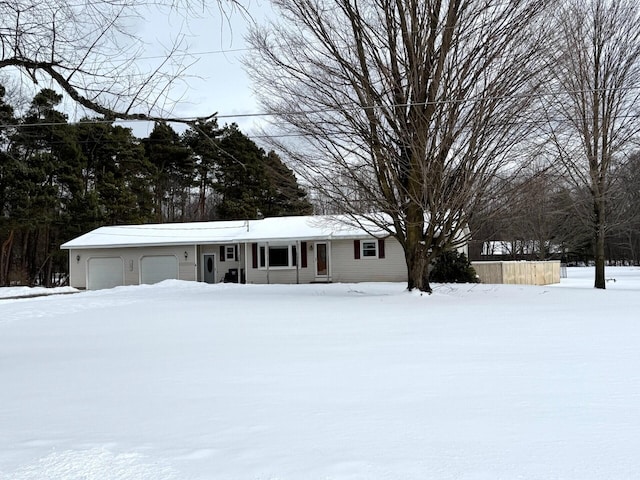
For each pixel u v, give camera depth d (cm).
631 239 5653
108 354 802
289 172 1894
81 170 3938
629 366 613
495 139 1691
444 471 304
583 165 2214
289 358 716
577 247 5459
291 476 304
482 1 1656
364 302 1677
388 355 720
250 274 3062
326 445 356
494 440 358
